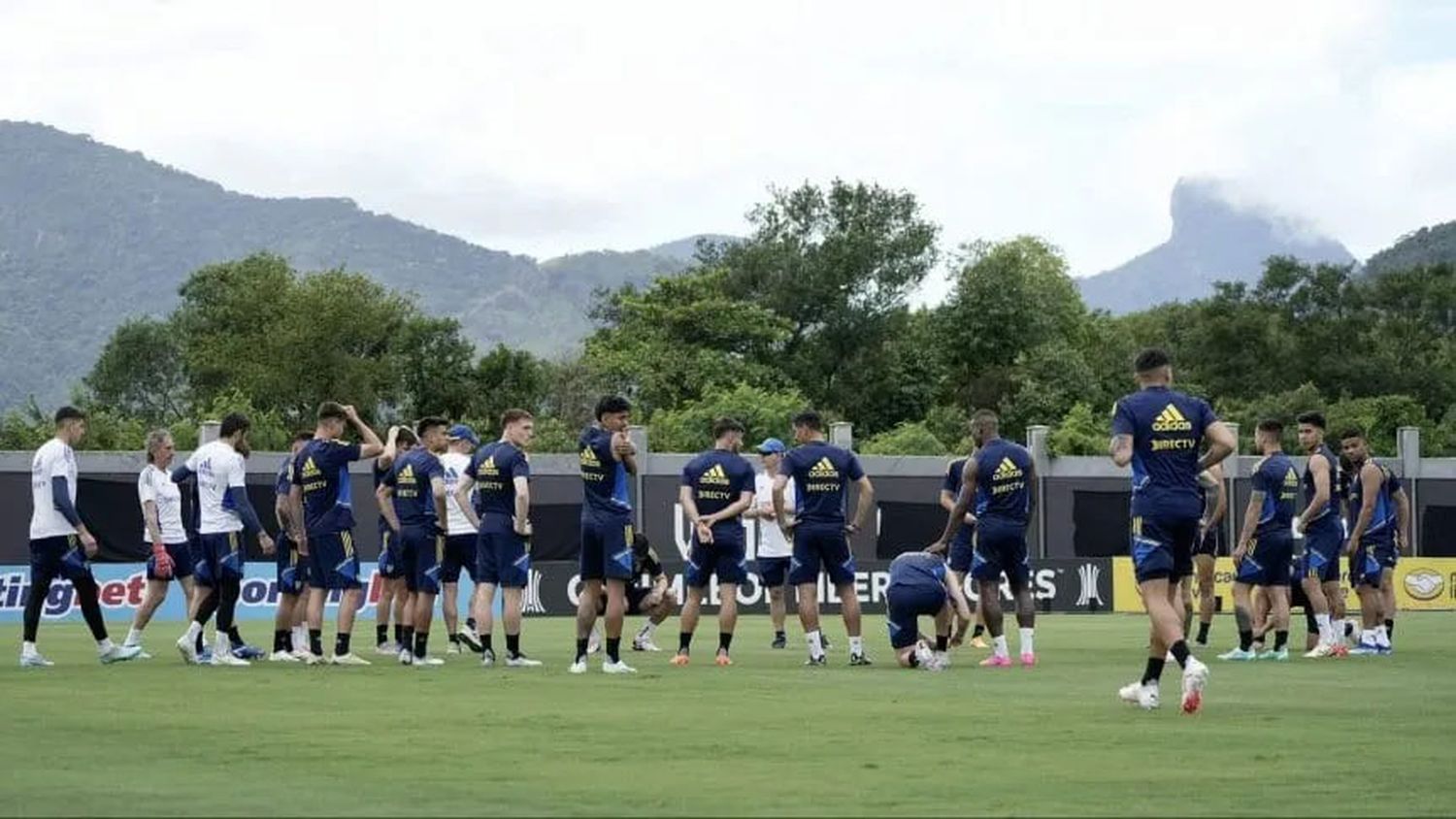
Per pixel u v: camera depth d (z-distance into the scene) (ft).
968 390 273.33
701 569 59.82
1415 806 25.73
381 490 63.93
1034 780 28.58
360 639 78.13
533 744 33.99
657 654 66.85
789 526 60.85
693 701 43.57
